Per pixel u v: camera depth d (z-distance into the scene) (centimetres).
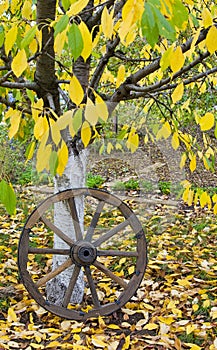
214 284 315
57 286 267
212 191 527
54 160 142
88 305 275
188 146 236
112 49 242
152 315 267
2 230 440
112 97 243
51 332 245
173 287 305
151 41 106
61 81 225
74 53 114
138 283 255
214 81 286
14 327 251
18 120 149
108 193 235
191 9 228
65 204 247
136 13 103
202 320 263
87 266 246
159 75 304
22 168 505
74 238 250
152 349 230
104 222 253
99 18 230
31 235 413
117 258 336
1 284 314
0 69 224
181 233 430
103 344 226
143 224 254
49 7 179
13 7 236
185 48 175
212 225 466
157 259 350
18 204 523
